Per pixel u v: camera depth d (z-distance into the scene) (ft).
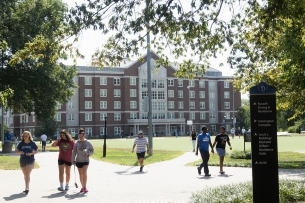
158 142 193.57
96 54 39.88
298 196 32.96
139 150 64.54
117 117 351.67
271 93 28.40
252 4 38.83
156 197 38.86
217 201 30.71
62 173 44.42
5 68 139.13
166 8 35.19
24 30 132.16
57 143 44.83
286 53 42.24
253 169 28.50
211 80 391.04
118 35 39.04
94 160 90.17
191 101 380.78
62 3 137.59
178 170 64.54
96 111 344.28
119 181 51.67
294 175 54.65
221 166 58.18
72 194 41.70
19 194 42.01
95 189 44.86
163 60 48.01
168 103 368.07
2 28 130.31
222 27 41.86
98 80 346.33
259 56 51.78
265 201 28.25
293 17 36.27
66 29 36.73
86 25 35.99
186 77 50.26
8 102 142.72
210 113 389.39
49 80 142.61
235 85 74.90
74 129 338.75
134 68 357.00
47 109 156.76
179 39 44.70
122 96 354.33
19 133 371.97
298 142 162.81
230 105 394.11
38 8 132.77
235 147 130.11
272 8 35.24
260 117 28.48
